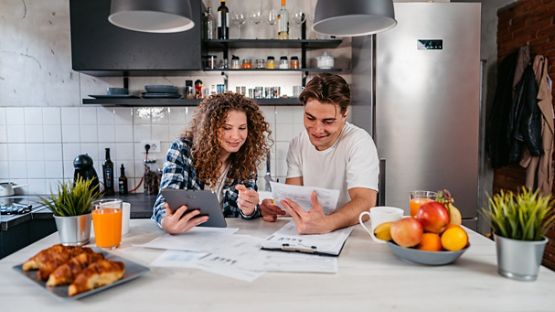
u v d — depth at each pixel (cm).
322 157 173
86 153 299
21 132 296
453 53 248
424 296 84
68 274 87
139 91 298
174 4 131
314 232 127
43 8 291
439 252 97
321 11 133
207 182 169
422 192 126
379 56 247
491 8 362
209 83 300
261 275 96
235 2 297
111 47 256
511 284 90
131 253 113
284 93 302
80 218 119
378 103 249
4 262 107
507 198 98
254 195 150
